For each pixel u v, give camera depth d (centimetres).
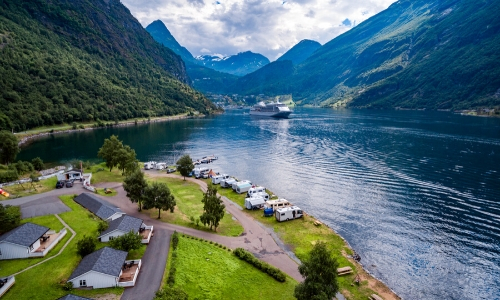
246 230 7981
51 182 10950
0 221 6600
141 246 6538
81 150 18575
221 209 7700
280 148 19300
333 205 9956
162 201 8150
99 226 6825
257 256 6656
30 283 5075
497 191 10800
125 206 9038
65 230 6869
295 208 8838
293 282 5703
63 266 5594
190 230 7612
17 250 5844
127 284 5122
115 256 5553
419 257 6906
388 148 18088
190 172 12988
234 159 16638
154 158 17038
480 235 7850
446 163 14450
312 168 14450
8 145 13612
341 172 13625
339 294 5425
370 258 6856
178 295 4378
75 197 9119
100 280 5050
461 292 5762
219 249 6756
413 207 9650
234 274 5812
